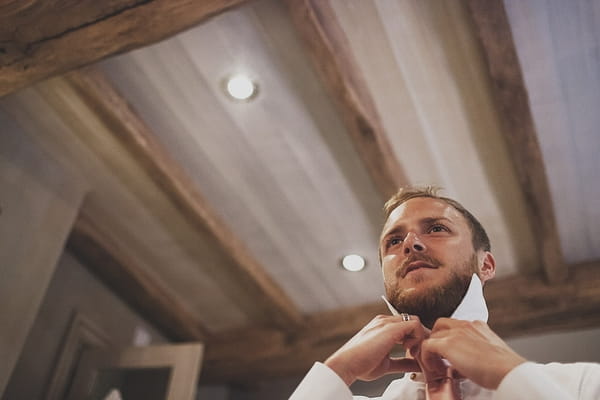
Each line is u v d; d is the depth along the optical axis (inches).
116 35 92.0
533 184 125.3
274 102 118.4
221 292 172.2
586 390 39.6
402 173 128.9
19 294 119.3
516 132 114.3
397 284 46.2
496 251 152.0
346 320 171.0
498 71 103.6
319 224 146.6
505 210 138.3
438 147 124.3
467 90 112.1
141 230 153.1
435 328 40.0
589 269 152.5
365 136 118.0
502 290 158.9
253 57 111.0
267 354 176.9
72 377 148.6
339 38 104.4
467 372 36.0
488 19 95.9
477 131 119.8
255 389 202.5
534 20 99.0
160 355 149.3
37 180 127.2
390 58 108.5
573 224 141.6
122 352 151.1
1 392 112.2
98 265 158.6
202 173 136.1
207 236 145.2
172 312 175.2
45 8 88.3
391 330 42.6
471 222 51.9
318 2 100.2
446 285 44.8
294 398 40.0
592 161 123.6
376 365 42.0
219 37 107.8
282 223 147.3
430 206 50.4
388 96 115.0
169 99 120.0
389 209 55.3
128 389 156.3
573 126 116.2
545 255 145.5
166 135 127.6
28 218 123.4
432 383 41.9
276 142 126.8
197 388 197.6
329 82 109.0
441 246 46.8
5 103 121.7
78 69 103.6
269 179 135.6
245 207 143.6
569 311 152.8
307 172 133.1
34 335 140.6
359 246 151.4
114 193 142.9
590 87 108.8
